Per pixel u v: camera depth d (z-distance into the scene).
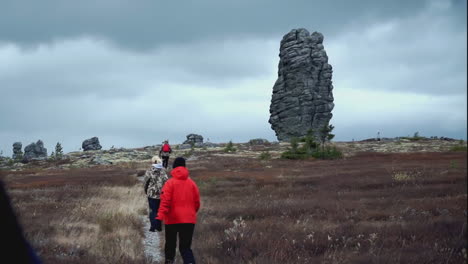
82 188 24.61
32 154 129.00
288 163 52.59
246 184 28.06
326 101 129.00
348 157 61.47
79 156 89.88
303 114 126.06
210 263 8.93
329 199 20.00
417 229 11.55
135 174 40.41
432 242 10.07
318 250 9.95
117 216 14.33
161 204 8.32
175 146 113.75
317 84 129.00
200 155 78.81
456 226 11.71
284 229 12.09
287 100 127.94
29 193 21.56
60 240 10.04
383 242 10.26
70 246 9.44
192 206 8.48
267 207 17.03
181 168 8.49
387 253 8.88
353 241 10.44
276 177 32.69
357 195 21.34
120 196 21.58
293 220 14.15
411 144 93.62
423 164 41.28
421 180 26.44
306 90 126.50
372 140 110.81
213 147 108.19
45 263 7.80
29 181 33.50
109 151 101.38
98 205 17.41
